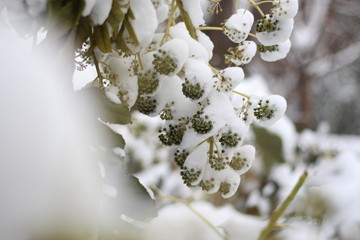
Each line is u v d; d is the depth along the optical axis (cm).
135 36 115
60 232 101
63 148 102
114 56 120
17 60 99
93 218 107
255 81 329
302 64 691
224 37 480
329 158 302
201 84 117
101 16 112
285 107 123
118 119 115
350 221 242
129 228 117
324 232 237
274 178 304
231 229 192
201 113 118
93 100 113
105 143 114
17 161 97
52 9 110
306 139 312
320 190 244
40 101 99
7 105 97
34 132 98
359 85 968
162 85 120
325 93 991
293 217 224
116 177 117
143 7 116
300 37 675
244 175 305
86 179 107
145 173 276
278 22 121
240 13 123
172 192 279
